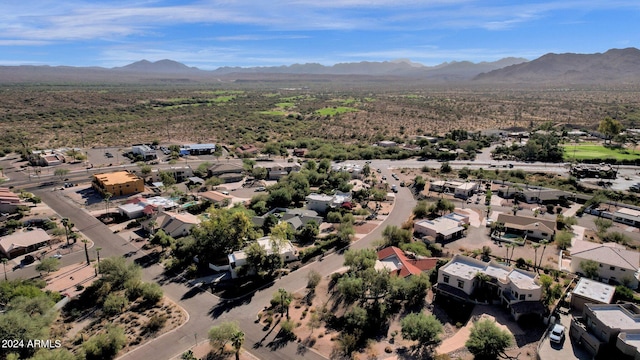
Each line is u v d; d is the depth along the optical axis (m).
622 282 83.75
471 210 138.25
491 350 63.16
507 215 121.00
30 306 75.56
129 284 86.62
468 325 73.81
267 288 90.44
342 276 92.25
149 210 132.50
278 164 192.25
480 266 86.94
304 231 114.75
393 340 71.44
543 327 71.19
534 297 74.69
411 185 169.88
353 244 112.44
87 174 181.75
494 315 75.44
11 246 103.88
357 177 184.00
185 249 103.06
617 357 61.56
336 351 68.94
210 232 104.56
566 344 66.19
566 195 149.38
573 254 90.38
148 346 71.25
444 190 160.50
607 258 87.25
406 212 138.25
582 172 180.25
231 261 97.25
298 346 70.69
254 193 158.88
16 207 131.50
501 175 183.88
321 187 162.12
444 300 81.81
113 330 70.88
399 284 81.19
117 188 152.38
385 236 110.81
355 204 144.62
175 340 72.81
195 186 164.38
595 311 67.12
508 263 96.19
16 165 195.38
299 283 92.25
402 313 79.00
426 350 68.00
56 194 154.12
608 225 117.38
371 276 81.44
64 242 112.88
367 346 69.94
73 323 78.06
